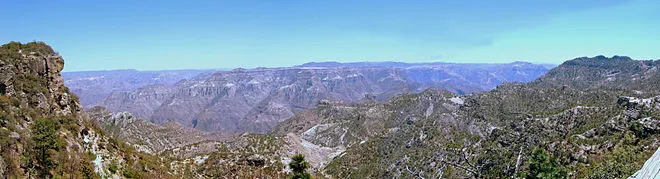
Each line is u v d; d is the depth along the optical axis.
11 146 32.09
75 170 36.84
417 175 123.75
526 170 91.56
